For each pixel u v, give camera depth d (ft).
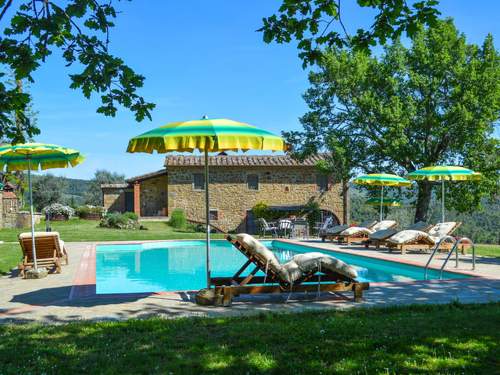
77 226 87.20
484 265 37.06
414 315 18.98
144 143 20.66
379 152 81.41
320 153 103.91
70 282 29.14
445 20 80.12
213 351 14.55
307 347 14.82
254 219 99.04
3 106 14.97
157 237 70.49
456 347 14.64
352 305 21.58
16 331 16.94
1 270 34.71
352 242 63.16
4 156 32.22
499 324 17.25
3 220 85.51
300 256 23.79
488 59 77.41
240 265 46.57
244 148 20.48
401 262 39.52
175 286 34.17
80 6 14.64
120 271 42.34
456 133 76.18
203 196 98.89
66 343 15.46
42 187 148.25
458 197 80.53
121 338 16.02
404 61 81.05
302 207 97.71
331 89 83.15
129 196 109.19
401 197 86.79
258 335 16.11
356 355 14.08
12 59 14.52
